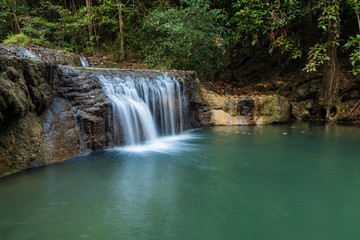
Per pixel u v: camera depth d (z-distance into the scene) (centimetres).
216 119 948
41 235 256
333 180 405
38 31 1116
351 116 961
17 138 432
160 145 639
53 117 505
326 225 279
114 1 1344
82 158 512
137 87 687
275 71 1344
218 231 267
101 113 570
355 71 685
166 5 1209
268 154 554
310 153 559
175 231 266
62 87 547
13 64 429
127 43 1448
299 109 1080
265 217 296
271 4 756
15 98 408
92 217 293
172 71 866
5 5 1076
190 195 353
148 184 389
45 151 468
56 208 311
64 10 1195
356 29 1086
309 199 340
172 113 805
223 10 1025
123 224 279
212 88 1098
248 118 945
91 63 1004
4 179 395
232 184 390
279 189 371
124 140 626
